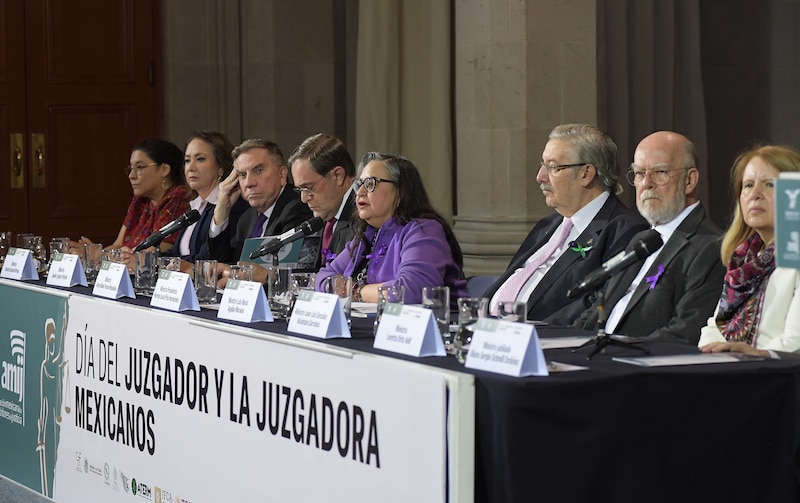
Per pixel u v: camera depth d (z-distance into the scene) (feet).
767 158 13.16
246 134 35.04
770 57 35.65
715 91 35.42
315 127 34.81
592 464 10.40
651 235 12.16
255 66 34.71
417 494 10.81
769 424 11.12
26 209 34.55
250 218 22.48
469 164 27.50
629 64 31.30
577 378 10.37
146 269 17.61
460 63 27.63
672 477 10.79
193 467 14.52
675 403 10.75
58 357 17.76
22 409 18.94
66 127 34.94
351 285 14.11
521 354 10.44
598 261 16.48
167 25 35.06
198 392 14.39
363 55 32.17
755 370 11.00
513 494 10.15
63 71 34.81
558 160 16.87
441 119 30.78
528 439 10.18
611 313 16.06
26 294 18.79
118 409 16.17
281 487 12.89
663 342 12.67
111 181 35.42
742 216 13.85
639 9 31.27
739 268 13.67
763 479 11.14
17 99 34.37
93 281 19.60
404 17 31.65
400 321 11.96
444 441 10.47
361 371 11.57
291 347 12.67
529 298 16.84
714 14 35.29
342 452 11.89
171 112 34.99
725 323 13.87
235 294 14.65
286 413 12.78
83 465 17.11
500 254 26.78
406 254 17.30
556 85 26.58
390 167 17.92
